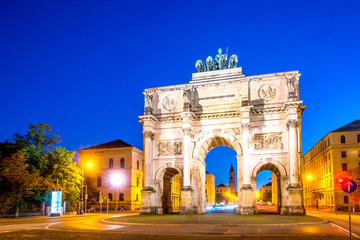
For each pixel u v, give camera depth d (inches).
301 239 824.9
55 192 2059.5
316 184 4062.5
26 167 2107.5
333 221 1492.4
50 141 2394.2
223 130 2004.2
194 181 2009.1
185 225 1246.9
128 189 3425.2
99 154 3572.8
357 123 3462.1
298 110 1975.9
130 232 1026.7
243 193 1847.9
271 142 1919.3
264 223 1259.8
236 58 2164.1
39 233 1002.7
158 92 2188.7
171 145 2095.2
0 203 1897.1
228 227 1176.8
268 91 1984.5
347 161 3260.3
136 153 3636.8
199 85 2106.3
